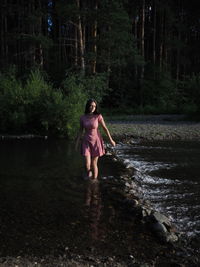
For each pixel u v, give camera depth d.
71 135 16.19
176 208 6.32
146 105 35.62
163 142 15.02
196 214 6.03
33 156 10.98
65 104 16.69
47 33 40.16
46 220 5.57
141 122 24.00
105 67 37.34
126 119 26.55
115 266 4.12
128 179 8.30
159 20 46.84
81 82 25.22
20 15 37.34
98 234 5.06
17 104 17.92
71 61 39.88
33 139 15.65
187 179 8.43
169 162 10.47
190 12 47.34
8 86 18.80
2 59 36.69
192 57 47.00
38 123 17.70
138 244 4.76
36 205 6.29
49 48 35.22
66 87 18.83
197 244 4.86
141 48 38.69
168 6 42.75
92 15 31.12
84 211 6.02
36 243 4.71
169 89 37.53
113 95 37.66
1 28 40.22
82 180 8.06
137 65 38.72
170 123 23.19
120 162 10.22
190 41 49.12
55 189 7.31
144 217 5.67
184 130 18.95
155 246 4.71
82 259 4.28
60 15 30.94
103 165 9.80
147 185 7.89
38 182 7.84
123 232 5.16
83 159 10.51
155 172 9.13
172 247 4.70
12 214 5.81
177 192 7.34
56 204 6.36
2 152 11.73
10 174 8.55
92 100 8.06
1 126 17.67
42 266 4.07
